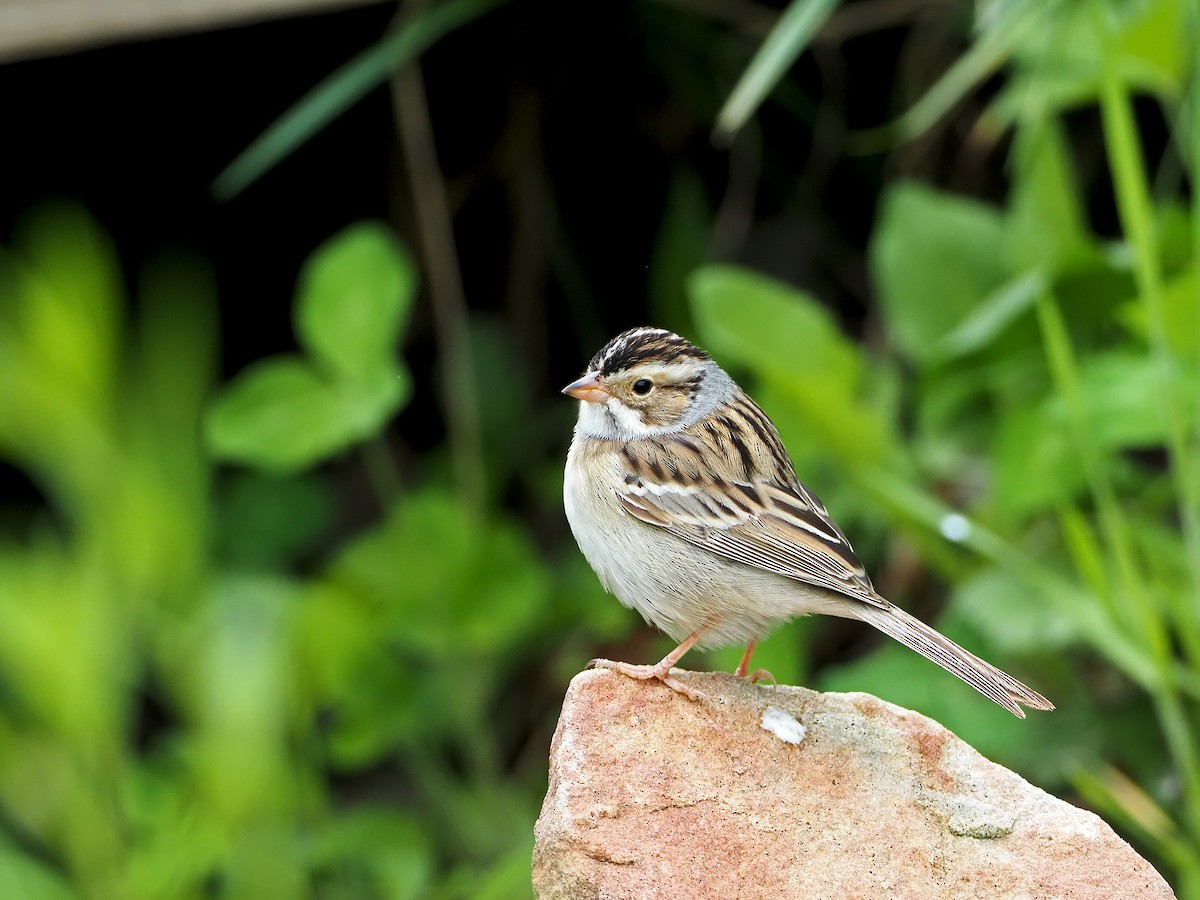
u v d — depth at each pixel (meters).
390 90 14.91
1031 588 10.88
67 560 10.49
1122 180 9.33
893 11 14.08
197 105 14.90
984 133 13.21
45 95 14.51
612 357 8.80
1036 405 10.90
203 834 9.86
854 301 15.56
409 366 15.48
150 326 14.59
